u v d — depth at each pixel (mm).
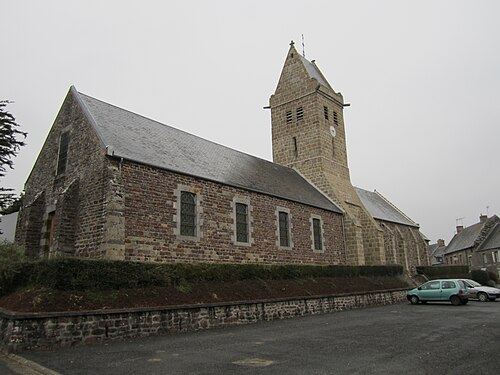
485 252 50438
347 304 19625
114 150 14250
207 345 9727
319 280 20031
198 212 16734
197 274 14320
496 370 6953
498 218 54156
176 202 15883
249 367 7375
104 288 11430
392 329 12133
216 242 17281
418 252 39938
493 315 15703
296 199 22891
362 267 23828
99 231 13641
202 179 17250
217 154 22047
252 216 19625
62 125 17406
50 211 16438
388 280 25203
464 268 37812
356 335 11031
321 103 31297
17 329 9039
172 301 12453
